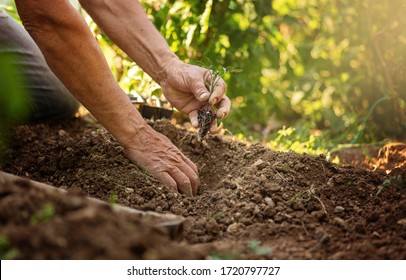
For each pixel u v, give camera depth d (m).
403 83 4.51
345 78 5.09
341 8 4.96
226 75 4.47
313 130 5.16
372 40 4.46
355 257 2.14
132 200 2.68
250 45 4.59
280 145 4.09
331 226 2.42
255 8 4.47
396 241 2.24
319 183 2.85
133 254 1.72
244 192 2.65
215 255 2.04
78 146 3.23
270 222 2.45
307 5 5.29
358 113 5.00
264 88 5.04
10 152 3.16
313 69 5.29
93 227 1.73
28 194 1.88
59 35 2.61
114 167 2.92
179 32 4.20
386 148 3.85
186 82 3.00
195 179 2.96
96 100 2.77
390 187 2.75
